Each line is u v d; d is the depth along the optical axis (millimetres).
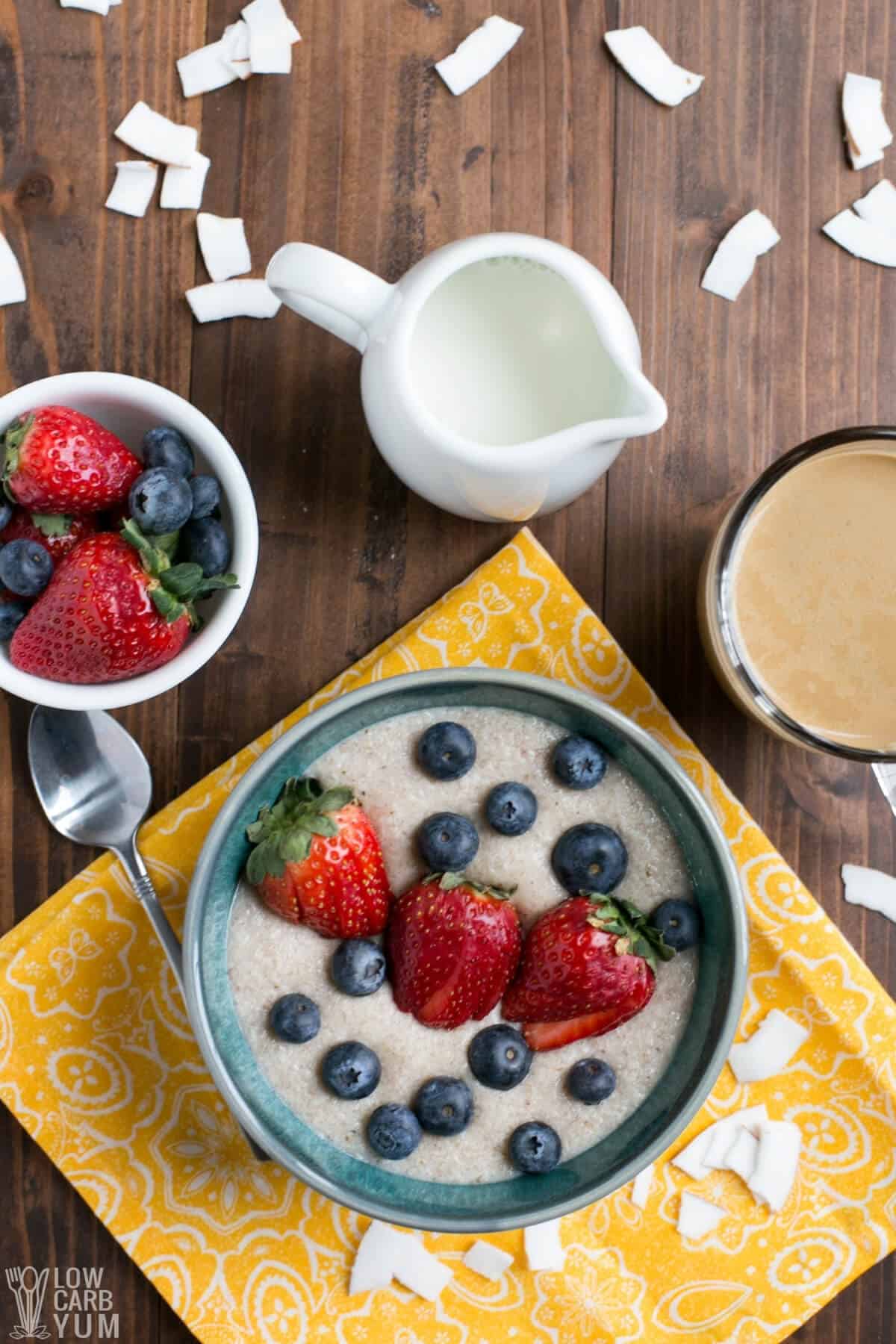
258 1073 670
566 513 717
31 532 668
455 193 714
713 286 719
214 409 711
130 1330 712
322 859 654
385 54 712
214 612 671
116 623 646
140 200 710
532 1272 710
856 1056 710
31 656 655
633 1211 714
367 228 713
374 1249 706
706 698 718
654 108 718
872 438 661
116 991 706
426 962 662
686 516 719
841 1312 720
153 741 710
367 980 663
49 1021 705
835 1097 713
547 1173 675
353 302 642
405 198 713
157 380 711
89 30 710
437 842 666
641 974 665
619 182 717
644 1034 679
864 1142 713
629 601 718
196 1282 704
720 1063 654
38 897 708
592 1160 676
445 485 663
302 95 712
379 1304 708
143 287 711
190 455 667
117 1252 714
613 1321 710
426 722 682
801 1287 713
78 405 669
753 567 681
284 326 711
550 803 682
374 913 666
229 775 702
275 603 713
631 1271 713
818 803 719
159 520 649
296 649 712
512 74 715
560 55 715
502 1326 710
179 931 706
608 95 716
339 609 713
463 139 714
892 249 719
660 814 683
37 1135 704
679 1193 714
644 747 657
